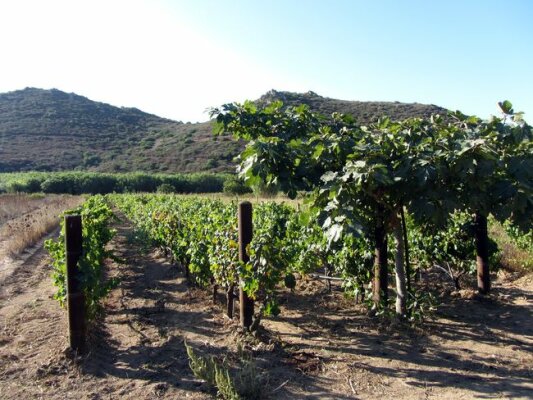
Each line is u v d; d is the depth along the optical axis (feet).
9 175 152.05
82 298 15.92
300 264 23.38
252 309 17.98
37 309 21.98
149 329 19.10
